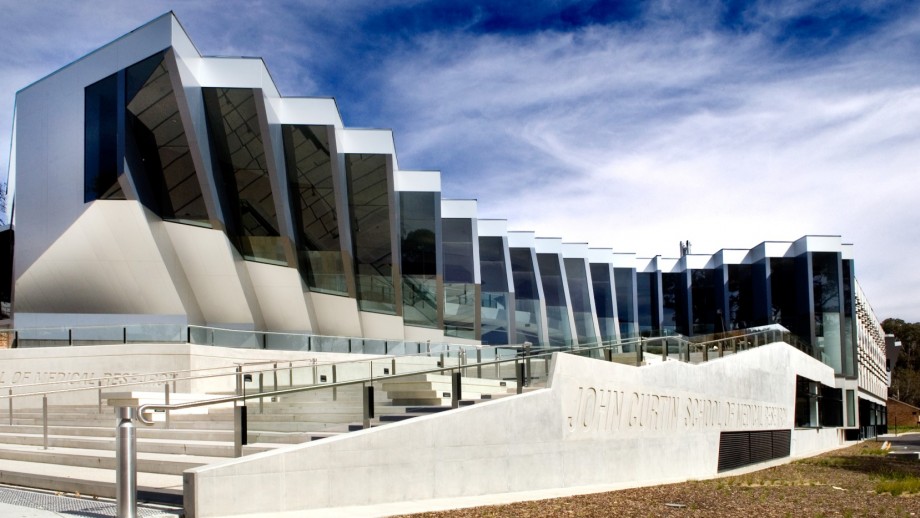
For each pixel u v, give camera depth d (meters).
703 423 23.67
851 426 50.84
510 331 46.22
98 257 29.20
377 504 11.66
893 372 132.12
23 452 13.72
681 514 12.00
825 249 51.22
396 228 35.38
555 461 15.34
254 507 10.08
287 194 32.06
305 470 10.77
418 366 14.98
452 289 42.28
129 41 27.41
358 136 33.69
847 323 51.16
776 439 32.25
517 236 50.56
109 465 12.18
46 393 14.67
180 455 12.44
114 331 23.53
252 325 31.91
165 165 29.14
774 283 53.31
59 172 29.09
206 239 30.20
